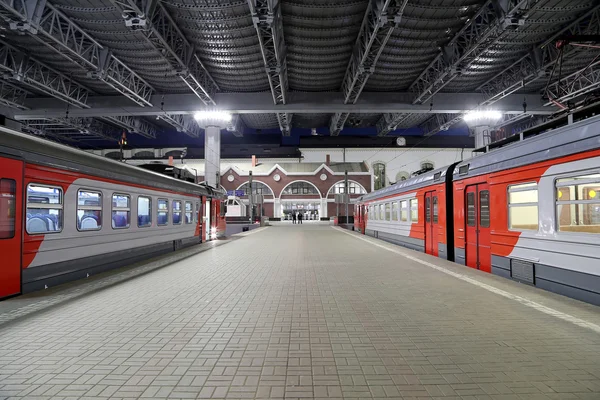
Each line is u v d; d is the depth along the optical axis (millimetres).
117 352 3979
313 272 8898
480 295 6379
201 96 28438
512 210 7828
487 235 8844
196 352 3973
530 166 7184
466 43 20953
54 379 3363
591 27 19469
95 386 3229
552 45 22219
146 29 17031
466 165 10023
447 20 19516
